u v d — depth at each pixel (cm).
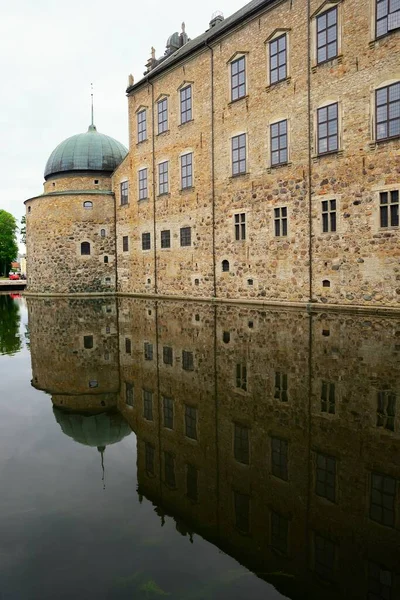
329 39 2173
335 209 2189
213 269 2928
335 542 402
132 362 1170
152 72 3325
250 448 605
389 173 1970
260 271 2598
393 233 1962
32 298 3809
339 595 335
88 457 607
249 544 400
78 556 390
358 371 940
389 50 1942
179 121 3158
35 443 659
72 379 1027
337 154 2161
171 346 1345
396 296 1966
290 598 331
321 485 502
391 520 433
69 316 2300
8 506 479
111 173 4131
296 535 412
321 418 693
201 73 2936
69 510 468
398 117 1930
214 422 707
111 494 502
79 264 3916
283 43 2400
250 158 2627
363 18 2025
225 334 1501
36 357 1288
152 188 3472
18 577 363
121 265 3922
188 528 430
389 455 564
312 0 2223
